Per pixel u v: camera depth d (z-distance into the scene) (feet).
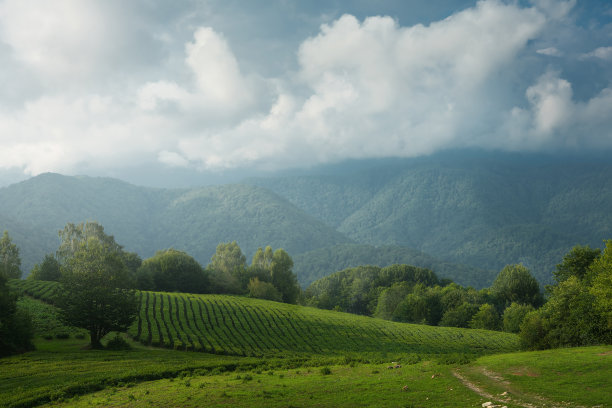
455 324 420.36
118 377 121.70
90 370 135.95
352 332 319.88
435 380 94.27
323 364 145.79
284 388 97.19
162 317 305.12
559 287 186.91
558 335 173.27
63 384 114.42
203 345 238.07
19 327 183.42
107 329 206.80
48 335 225.76
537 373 91.66
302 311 393.29
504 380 89.04
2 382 120.57
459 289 532.73
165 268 489.67
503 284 484.74
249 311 361.92
